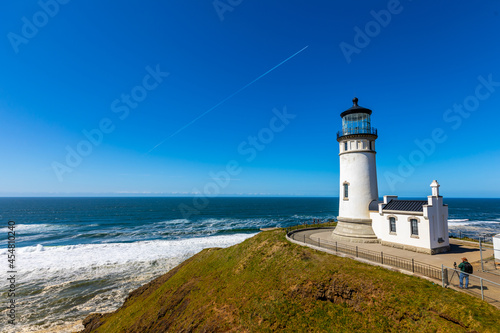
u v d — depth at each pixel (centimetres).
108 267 3572
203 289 2080
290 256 1941
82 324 2244
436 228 1900
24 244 5238
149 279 3203
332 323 1246
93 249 4491
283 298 1512
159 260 3862
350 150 2453
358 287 1325
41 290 2878
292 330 1282
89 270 3450
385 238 2136
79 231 6756
